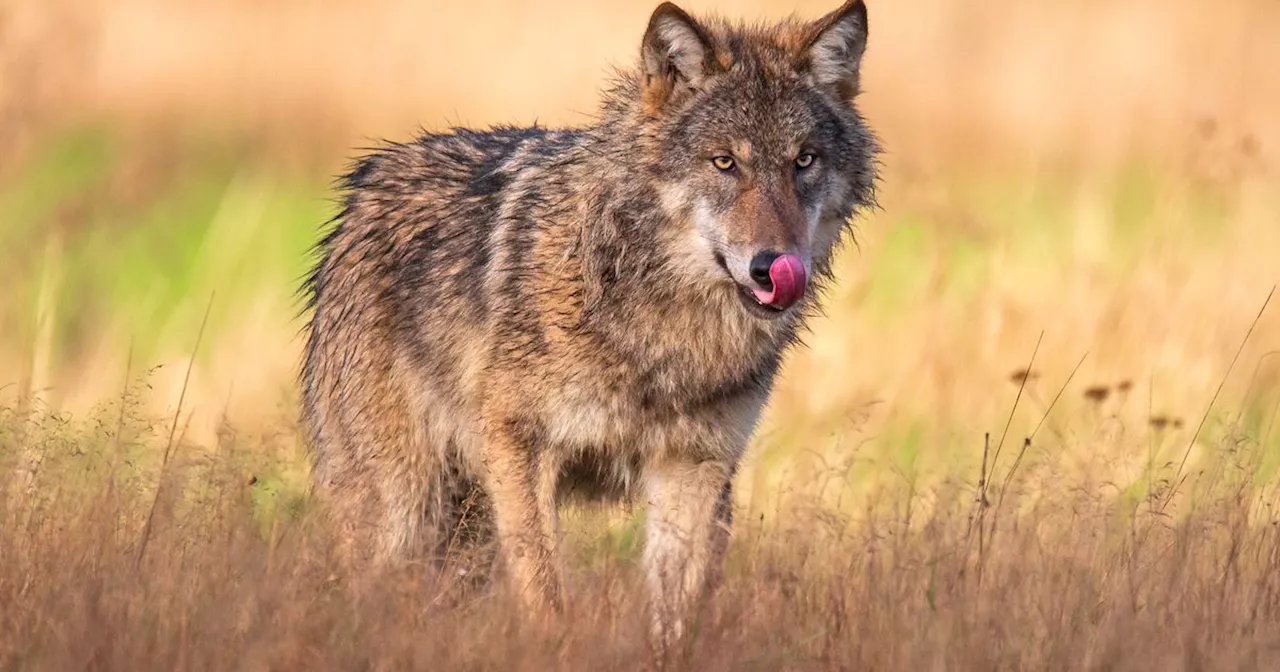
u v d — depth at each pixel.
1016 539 13.00
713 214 13.87
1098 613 12.00
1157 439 18.06
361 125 39.81
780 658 11.10
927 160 33.94
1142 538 13.20
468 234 15.27
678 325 14.19
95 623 10.57
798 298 13.36
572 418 14.31
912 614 11.72
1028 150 35.72
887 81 41.19
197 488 13.57
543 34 43.31
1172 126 36.69
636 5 45.53
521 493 14.40
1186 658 11.02
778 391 21.39
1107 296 22.97
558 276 14.15
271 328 26.64
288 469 16.80
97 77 40.53
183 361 23.45
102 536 12.12
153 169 37.34
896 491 15.45
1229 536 13.87
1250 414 19.06
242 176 37.50
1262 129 33.78
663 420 14.47
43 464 13.32
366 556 12.62
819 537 14.12
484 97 40.09
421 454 15.59
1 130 31.02
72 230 31.41
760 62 14.31
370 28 44.34
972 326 22.56
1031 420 20.23
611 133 14.45
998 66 42.31
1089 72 41.69
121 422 14.27
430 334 15.27
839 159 14.43
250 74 42.06
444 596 12.72
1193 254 25.92
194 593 11.29
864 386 21.17
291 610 10.89
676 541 14.21
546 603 12.94
